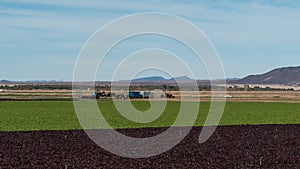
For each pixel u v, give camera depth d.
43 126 46.75
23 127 45.66
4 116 59.09
